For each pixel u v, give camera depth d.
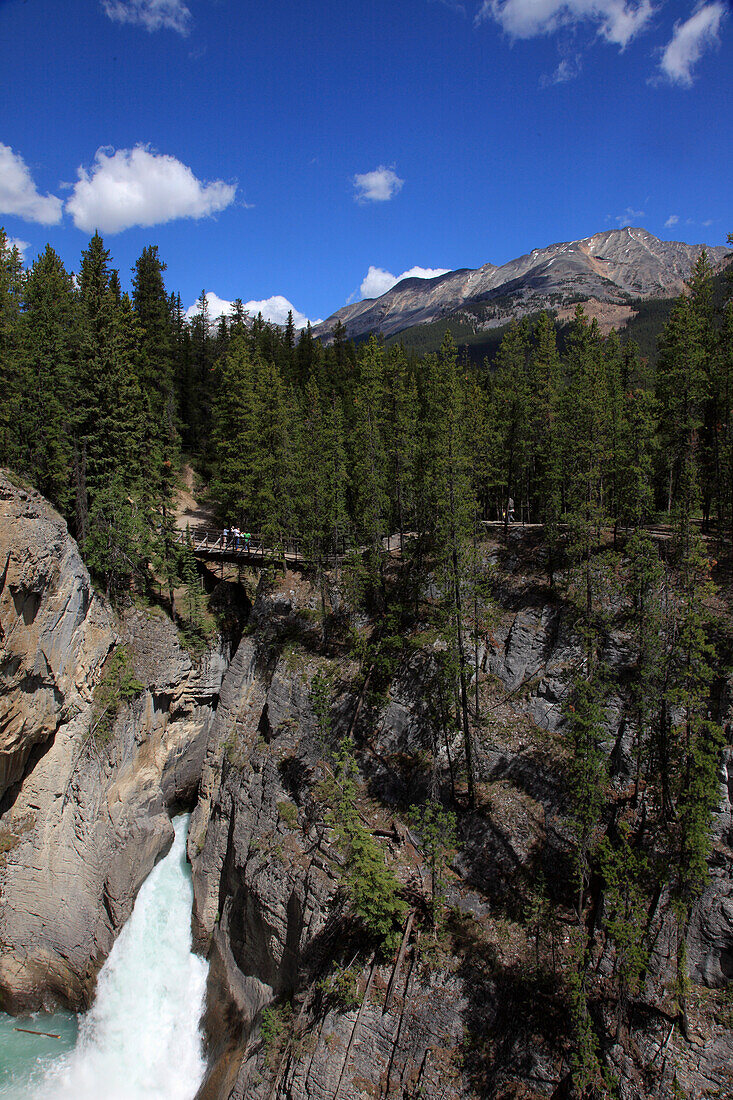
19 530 35.41
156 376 63.97
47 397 43.25
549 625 38.03
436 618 35.09
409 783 36.47
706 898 24.89
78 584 40.53
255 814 38.78
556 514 39.91
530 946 28.12
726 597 31.80
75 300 57.00
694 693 25.52
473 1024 26.77
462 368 54.31
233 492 55.75
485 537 44.66
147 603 47.53
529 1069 25.23
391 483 49.91
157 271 68.44
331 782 37.12
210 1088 32.41
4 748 35.81
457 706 34.91
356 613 44.56
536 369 48.19
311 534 44.34
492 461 47.16
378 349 52.09
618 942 24.45
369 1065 27.41
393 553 49.06
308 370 76.19
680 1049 23.36
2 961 37.03
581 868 26.66
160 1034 36.25
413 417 51.78
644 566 30.44
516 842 31.81
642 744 28.39
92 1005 36.69
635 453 37.53
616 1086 23.06
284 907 33.94
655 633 28.94
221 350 82.00
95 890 38.50
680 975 24.00
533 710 36.25
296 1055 28.72
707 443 42.12
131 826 40.38
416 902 30.81
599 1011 25.41
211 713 48.59
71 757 39.84
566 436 40.53
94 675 41.75
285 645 44.28
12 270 44.97
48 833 38.75
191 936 40.69
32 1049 34.97
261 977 34.62
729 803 25.67
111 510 45.09
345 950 30.52
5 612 34.59
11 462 42.69
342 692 40.78
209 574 55.47
